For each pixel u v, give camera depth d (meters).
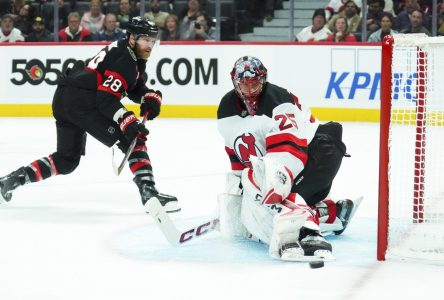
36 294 7.13
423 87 8.32
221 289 7.23
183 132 19.47
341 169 14.38
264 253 8.48
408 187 11.27
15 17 23.75
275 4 23.66
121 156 16.11
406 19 21.69
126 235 9.48
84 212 10.91
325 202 8.95
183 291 7.19
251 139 8.28
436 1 21.33
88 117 10.54
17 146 17.39
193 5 23.09
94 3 23.34
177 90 22.27
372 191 12.38
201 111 22.19
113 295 7.09
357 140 17.91
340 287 7.27
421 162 8.47
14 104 22.78
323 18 22.23
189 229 8.70
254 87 7.86
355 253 8.45
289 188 7.89
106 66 10.45
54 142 17.98
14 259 8.39
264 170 7.91
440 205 8.79
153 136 18.83
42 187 12.84
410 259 8.05
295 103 8.41
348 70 21.16
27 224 10.13
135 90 10.99
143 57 10.48
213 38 23.38
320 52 21.34
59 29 23.70
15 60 22.66
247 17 23.73
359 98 21.14
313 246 8.05
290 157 7.89
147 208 8.52
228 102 8.33
